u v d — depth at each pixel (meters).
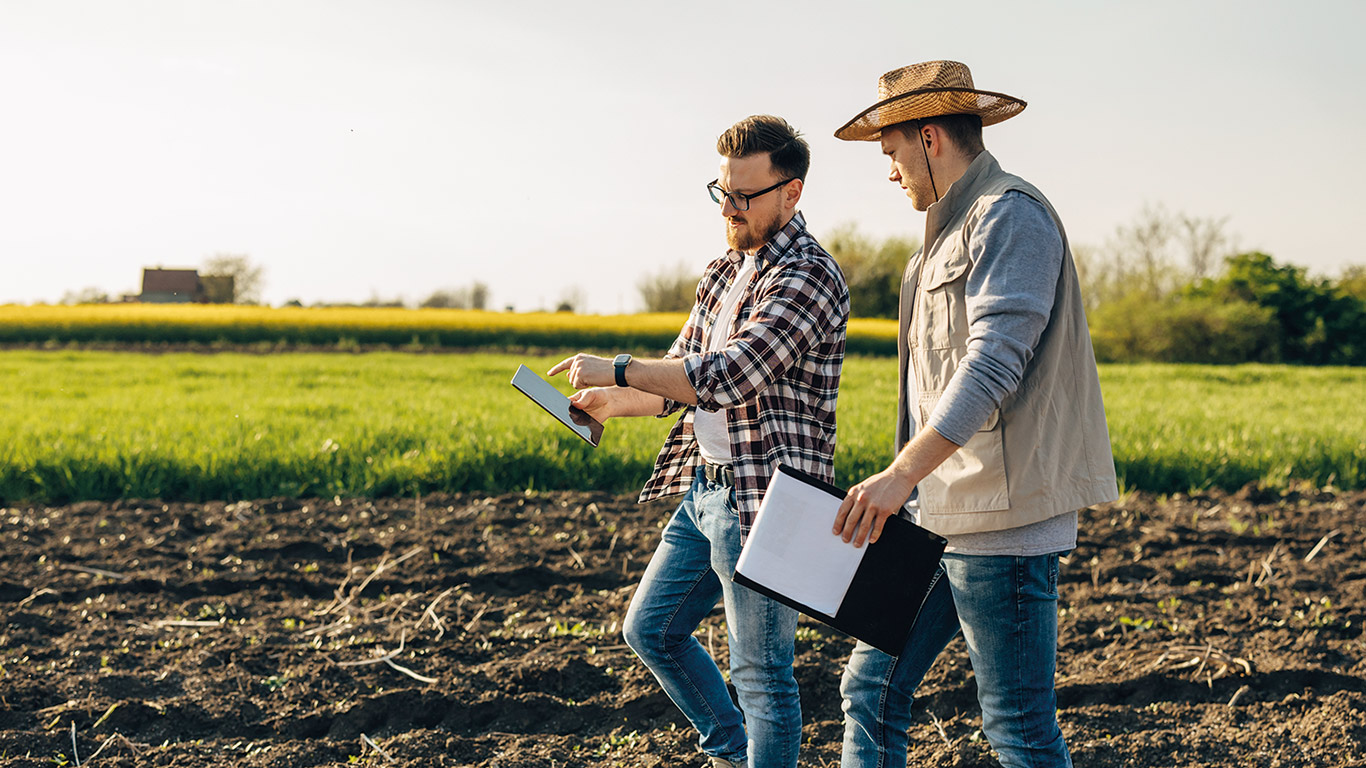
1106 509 7.21
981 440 2.35
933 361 2.45
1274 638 4.38
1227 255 46.00
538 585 5.20
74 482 7.08
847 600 2.28
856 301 49.16
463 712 3.60
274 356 27.31
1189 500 7.72
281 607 4.80
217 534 6.03
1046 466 2.31
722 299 2.84
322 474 7.59
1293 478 8.61
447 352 31.20
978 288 2.26
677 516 2.93
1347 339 41.97
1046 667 2.38
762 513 2.33
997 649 2.38
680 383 2.45
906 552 2.26
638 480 7.80
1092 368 2.41
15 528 6.11
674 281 51.56
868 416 11.11
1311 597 5.02
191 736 3.43
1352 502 7.75
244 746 3.37
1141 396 17.98
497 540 6.00
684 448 2.94
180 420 10.22
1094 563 5.59
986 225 2.29
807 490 2.31
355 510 6.77
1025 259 2.23
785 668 2.65
